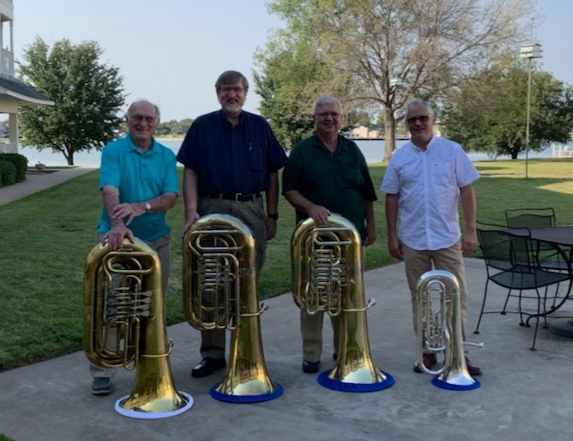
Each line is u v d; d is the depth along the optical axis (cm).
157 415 354
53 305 580
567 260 495
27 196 1647
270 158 424
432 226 418
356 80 3447
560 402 378
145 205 372
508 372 430
